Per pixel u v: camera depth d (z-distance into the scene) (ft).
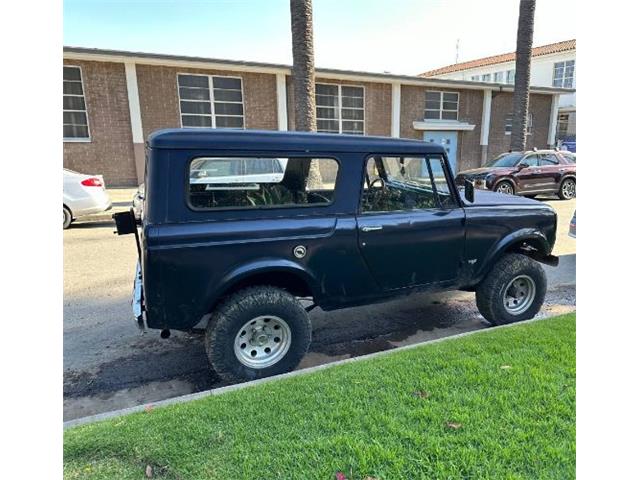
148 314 9.17
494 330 11.75
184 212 9.14
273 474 6.40
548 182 40.11
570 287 16.93
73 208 28.53
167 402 8.96
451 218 11.87
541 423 7.36
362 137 10.80
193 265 9.20
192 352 12.12
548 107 69.92
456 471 6.34
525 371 9.14
